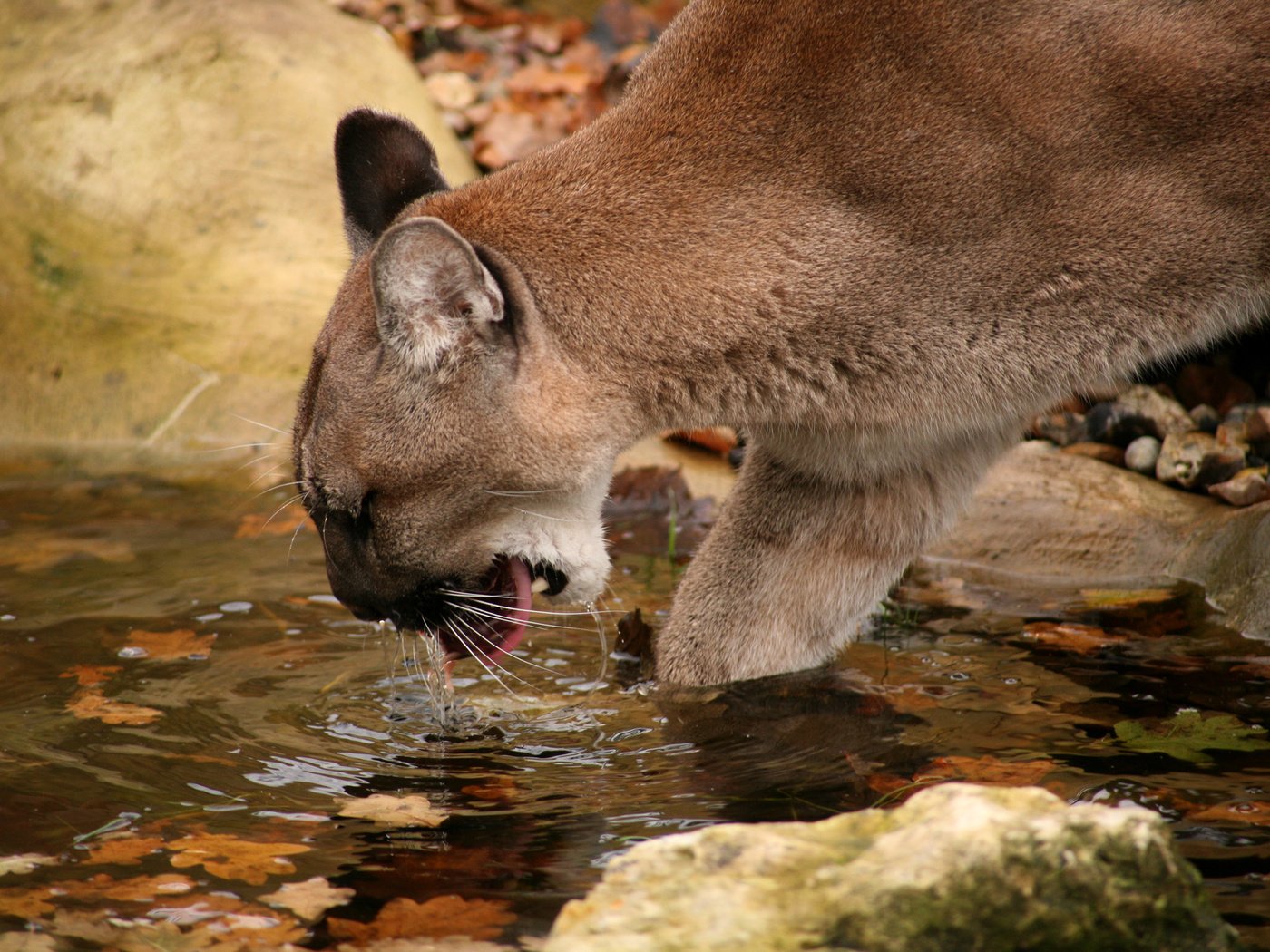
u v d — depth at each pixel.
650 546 9.47
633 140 6.76
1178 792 5.66
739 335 6.58
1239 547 8.10
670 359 6.60
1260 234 6.52
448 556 6.68
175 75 13.03
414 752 6.38
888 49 6.60
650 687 7.23
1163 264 6.54
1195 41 6.39
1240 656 7.19
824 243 6.57
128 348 12.26
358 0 16.75
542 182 6.71
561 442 6.51
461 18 17.03
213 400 11.95
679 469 10.45
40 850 5.35
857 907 4.05
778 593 7.37
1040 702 6.71
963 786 4.47
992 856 4.05
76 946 4.70
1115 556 8.71
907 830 4.25
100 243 12.52
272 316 12.17
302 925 4.83
